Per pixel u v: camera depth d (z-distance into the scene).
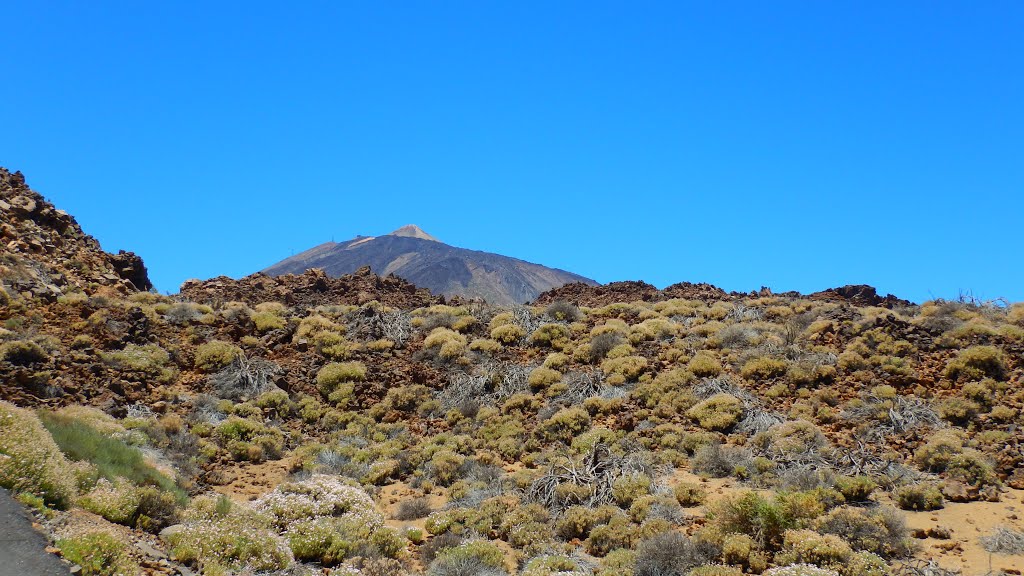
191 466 23.30
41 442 14.63
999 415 24.95
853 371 29.75
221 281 47.25
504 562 18.03
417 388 32.44
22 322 29.69
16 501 13.17
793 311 38.50
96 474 15.81
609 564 17.20
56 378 26.22
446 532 20.19
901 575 15.52
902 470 21.97
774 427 25.66
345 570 16.36
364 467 25.84
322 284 47.75
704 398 29.09
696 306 41.19
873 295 44.53
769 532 17.42
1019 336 30.00
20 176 43.53
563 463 24.33
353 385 32.38
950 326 32.38
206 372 31.98
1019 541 16.92
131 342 31.66
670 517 19.61
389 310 41.50
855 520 17.52
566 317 39.81
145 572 13.09
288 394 31.72
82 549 12.27
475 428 29.53
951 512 19.36
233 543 15.77
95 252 41.69
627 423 27.88
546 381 32.41
